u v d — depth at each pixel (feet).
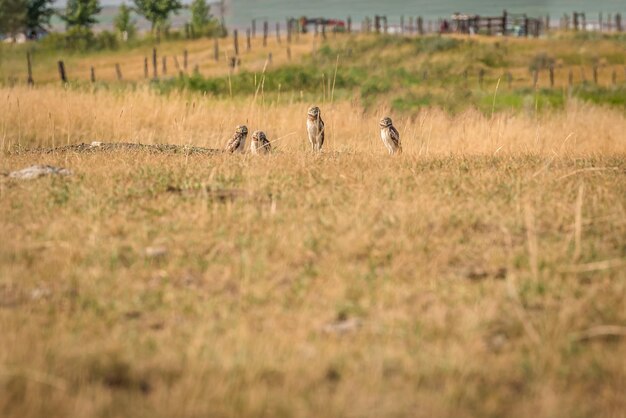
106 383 32.40
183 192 59.93
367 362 33.60
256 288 41.06
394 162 71.82
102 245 47.50
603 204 56.49
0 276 42.75
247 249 46.60
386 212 52.95
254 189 59.41
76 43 435.94
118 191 59.31
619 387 32.27
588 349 35.65
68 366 32.76
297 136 118.21
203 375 32.35
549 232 50.72
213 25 520.01
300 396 31.01
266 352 34.09
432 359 33.91
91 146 89.51
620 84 264.31
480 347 35.27
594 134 120.16
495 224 51.80
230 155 77.10
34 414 29.40
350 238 47.14
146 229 49.88
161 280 42.86
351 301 40.14
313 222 51.21
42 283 42.37
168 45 437.99
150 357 33.76
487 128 110.11
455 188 60.95
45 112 120.06
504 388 32.19
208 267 44.04
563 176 62.23
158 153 79.92
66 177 64.69
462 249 47.14
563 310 38.52
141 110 125.18
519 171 68.39
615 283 42.14
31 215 53.57
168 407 29.89
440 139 111.04
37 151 87.04
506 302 39.88
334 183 62.08
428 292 41.32
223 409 29.91
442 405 30.53
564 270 43.88
